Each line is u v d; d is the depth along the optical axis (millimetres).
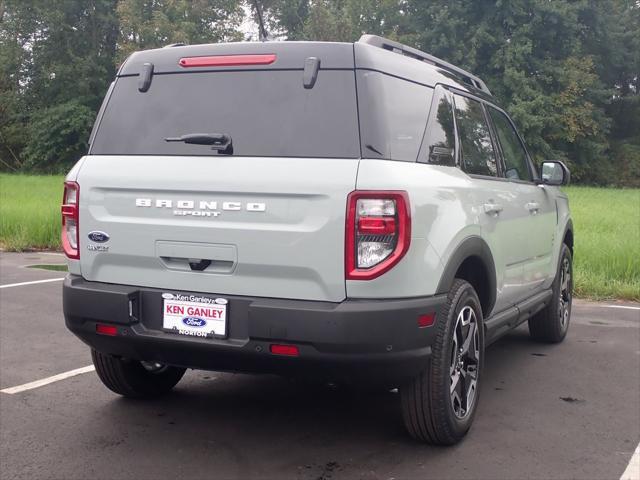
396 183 3363
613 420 4383
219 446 3896
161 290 3703
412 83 3916
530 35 41344
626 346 6371
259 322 3396
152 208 3711
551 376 5379
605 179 45938
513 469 3613
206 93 3811
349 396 4809
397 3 44219
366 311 3297
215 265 3594
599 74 47750
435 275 3574
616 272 9414
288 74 3668
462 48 40531
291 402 4676
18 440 3957
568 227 6555
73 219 3945
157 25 41750
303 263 3391
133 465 3629
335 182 3361
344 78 3568
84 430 4121
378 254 3328
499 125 5293
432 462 3693
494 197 4527
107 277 3857
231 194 3527
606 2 45188
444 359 3652
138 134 3900
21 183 28938
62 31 45719
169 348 3643
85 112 44625
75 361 5582
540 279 5746
